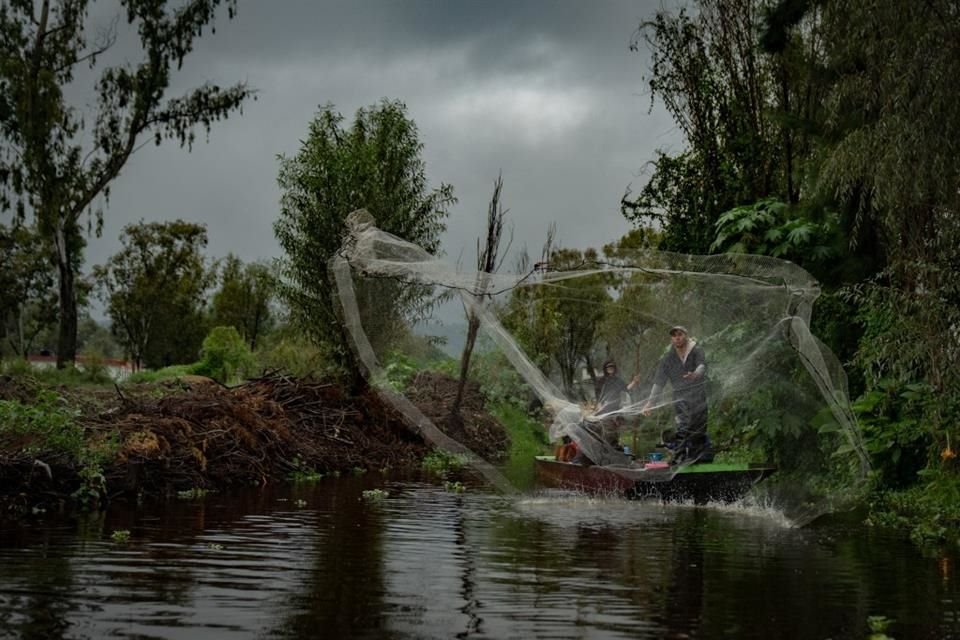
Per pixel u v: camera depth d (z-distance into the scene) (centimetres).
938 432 1091
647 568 711
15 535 798
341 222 1834
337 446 1593
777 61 1673
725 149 1750
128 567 669
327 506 1061
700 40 1773
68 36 3431
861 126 1234
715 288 1081
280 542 798
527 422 1612
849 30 1213
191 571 661
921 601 609
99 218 3562
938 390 1090
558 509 1065
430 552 765
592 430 1166
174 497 1101
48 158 3362
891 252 1250
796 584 659
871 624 543
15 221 3397
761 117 1728
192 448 1202
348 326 1192
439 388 1809
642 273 1102
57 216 3406
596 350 1152
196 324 5909
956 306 1088
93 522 883
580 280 1128
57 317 6078
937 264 1101
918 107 1057
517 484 1315
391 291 1167
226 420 1352
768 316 1064
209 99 3612
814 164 1405
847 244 1345
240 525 893
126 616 530
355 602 579
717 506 1097
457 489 1276
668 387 1120
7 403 1042
